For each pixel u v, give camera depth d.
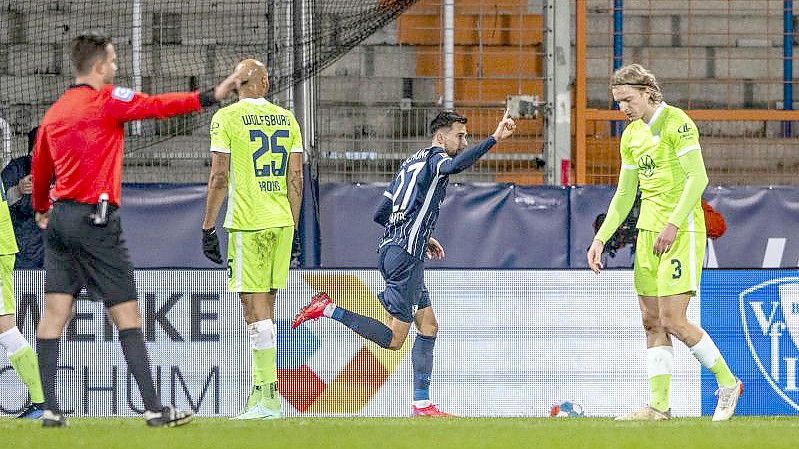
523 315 28.22
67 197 18.81
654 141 23.73
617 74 23.97
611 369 28.23
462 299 28.16
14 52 40.09
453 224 34.16
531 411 28.17
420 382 27.52
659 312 24.08
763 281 28.08
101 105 18.84
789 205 34.78
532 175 39.91
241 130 24.58
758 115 40.03
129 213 33.19
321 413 27.95
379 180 38.75
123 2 39.66
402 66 41.69
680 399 28.08
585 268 28.30
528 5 41.91
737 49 45.06
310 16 33.22
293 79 33.25
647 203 24.05
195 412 27.84
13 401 27.70
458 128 27.41
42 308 27.78
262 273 24.77
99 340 27.69
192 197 33.34
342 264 33.75
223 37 39.44
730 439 17.41
